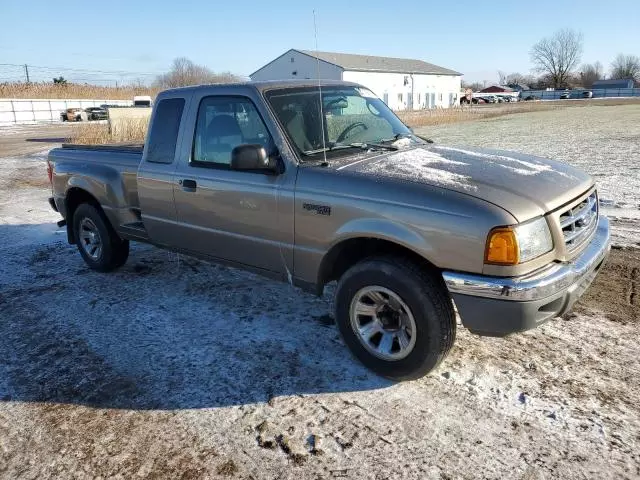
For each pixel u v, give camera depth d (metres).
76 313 4.69
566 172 3.66
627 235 6.24
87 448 2.94
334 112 4.12
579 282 3.11
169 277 5.51
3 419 3.23
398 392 3.31
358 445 2.85
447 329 3.15
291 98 3.97
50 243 7.09
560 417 2.98
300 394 3.33
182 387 3.47
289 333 4.14
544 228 2.99
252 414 3.16
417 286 3.12
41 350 4.04
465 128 27.77
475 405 3.13
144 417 3.18
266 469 2.71
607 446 2.74
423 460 2.72
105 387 3.51
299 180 3.59
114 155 5.32
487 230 2.85
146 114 21.14
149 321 4.46
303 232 3.61
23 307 4.87
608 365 3.48
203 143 4.26
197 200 4.28
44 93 54.66
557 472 2.59
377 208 3.21
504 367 3.52
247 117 3.93
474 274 2.92
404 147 4.10
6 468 2.81
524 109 53.50
